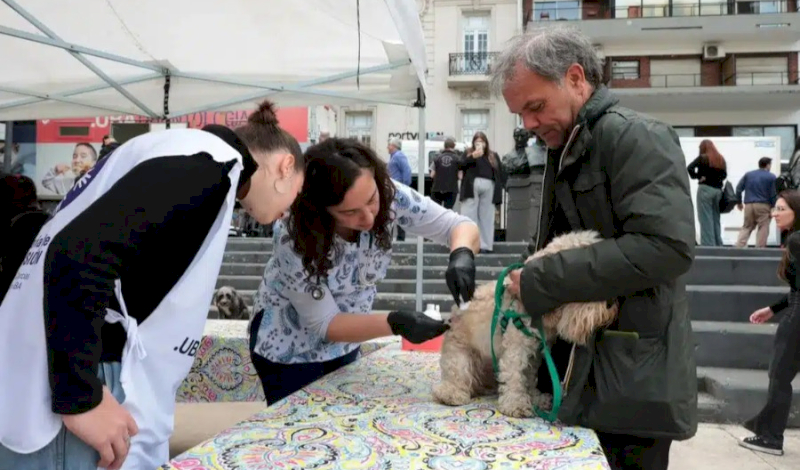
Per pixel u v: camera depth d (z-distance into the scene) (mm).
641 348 1362
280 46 3664
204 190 1095
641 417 1359
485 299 1588
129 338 1080
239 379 3004
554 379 1413
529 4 20797
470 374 1611
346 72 3863
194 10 3305
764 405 3967
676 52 20688
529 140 9250
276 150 1428
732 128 20328
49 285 942
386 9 3043
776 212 3904
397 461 1171
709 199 9000
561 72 1427
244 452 1217
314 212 1698
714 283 6199
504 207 11328
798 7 20406
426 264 8281
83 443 1045
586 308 1356
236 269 8297
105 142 10500
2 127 15008
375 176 1751
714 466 3350
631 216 1337
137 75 4027
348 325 1823
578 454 1209
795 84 19578
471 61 20219
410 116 20469
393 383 1853
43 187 15141
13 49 3666
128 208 1002
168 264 1113
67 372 955
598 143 1428
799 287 3482
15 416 994
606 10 21016
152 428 1145
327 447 1250
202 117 9164
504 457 1193
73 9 3260
